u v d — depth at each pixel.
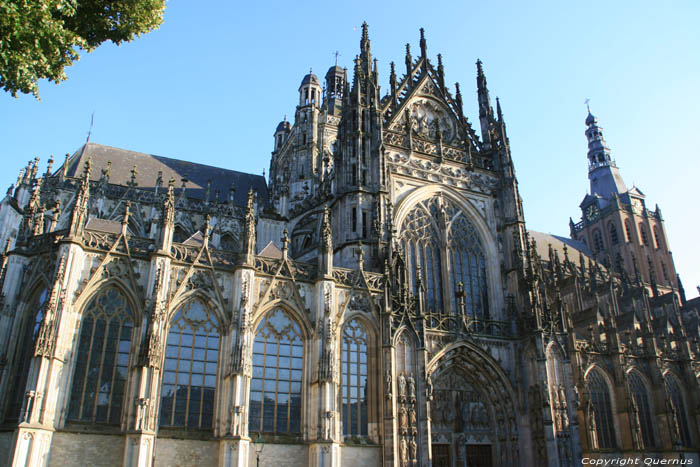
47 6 24.80
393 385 57.34
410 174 74.88
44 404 43.97
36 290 50.72
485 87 88.88
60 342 46.25
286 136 131.38
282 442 52.03
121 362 49.16
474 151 82.38
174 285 52.84
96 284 49.97
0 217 66.88
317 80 120.94
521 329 69.31
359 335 59.53
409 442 56.56
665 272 154.12
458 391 66.62
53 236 51.59
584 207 166.00
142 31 31.05
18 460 41.56
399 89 81.75
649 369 85.50
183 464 47.84
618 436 78.94
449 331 65.94
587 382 79.56
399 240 70.69
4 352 48.41
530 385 66.25
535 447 63.84
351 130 72.81
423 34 88.19
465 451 64.44
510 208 78.12
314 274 59.22
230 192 88.31
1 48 24.39
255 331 54.75
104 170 78.88
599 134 175.62
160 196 81.50
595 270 116.00
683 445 83.69
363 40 79.25
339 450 52.75
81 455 45.00
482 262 76.38
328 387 53.69
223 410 50.00
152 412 46.91
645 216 158.12
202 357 52.06
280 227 87.62
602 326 86.44
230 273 55.56
